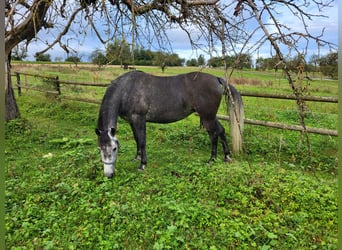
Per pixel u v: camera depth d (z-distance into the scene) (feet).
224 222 10.13
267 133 20.53
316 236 9.55
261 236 9.46
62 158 17.16
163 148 19.34
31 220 10.45
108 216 10.54
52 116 28.17
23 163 16.24
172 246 8.93
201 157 17.61
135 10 10.47
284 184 12.76
